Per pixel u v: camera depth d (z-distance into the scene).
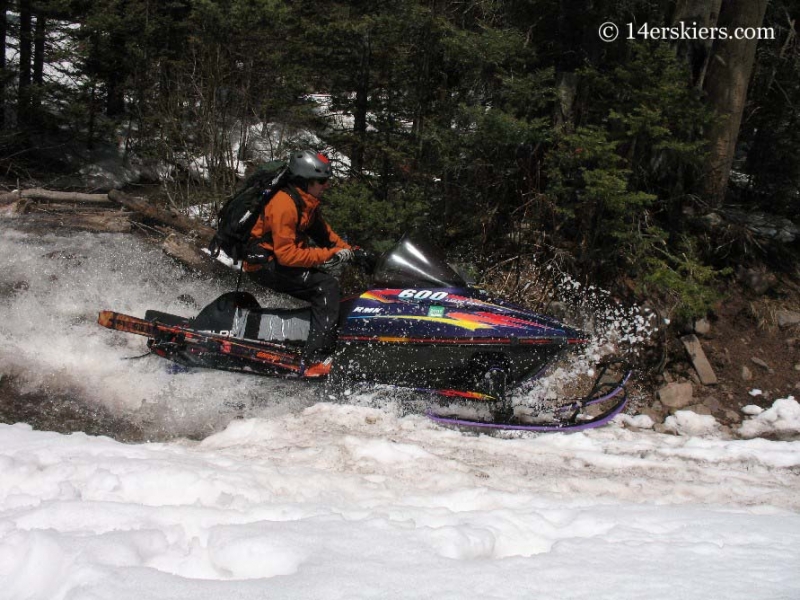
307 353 5.09
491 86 7.64
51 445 3.95
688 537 3.06
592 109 7.22
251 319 5.27
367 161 8.67
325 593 2.32
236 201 5.03
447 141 7.42
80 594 2.30
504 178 7.43
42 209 7.97
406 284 5.18
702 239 7.44
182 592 2.33
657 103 6.71
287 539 2.70
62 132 12.23
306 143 9.39
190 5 12.05
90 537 2.68
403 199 7.58
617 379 6.29
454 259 7.46
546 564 2.63
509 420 5.23
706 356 6.50
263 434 4.64
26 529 2.81
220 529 2.80
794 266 7.52
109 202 8.37
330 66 8.97
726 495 4.19
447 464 4.25
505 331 4.95
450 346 5.01
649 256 6.86
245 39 9.59
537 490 4.07
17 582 2.48
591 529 3.22
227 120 9.91
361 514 3.18
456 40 7.34
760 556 2.76
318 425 4.81
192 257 7.07
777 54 8.70
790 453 4.89
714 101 7.52
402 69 8.48
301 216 4.93
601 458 4.64
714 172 7.64
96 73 11.86
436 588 2.38
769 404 6.11
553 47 7.94
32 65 12.73
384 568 2.51
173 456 3.97
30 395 5.04
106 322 4.98
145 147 11.72
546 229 7.27
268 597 2.30
